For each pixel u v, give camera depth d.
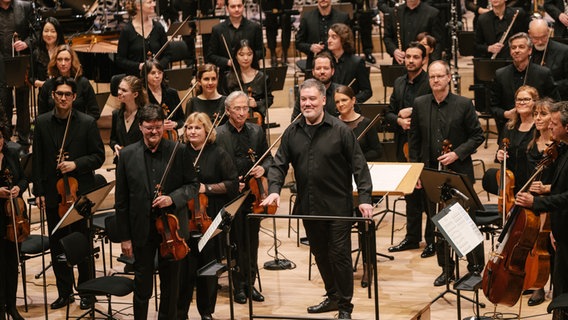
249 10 29.34
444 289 15.40
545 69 17.80
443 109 15.98
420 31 21.80
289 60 27.22
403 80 17.55
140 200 13.09
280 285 15.92
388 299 14.95
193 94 22.84
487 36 22.17
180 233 13.16
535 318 14.27
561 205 12.42
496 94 18.36
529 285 13.23
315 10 22.45
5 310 14.57
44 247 15.20
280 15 25.78
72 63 17.19
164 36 21.12
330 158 13.27
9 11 21.12
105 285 13.52
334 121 13.37
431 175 14.23
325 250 13.77
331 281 14.09
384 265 16.56
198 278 14.14
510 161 15.67
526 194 12.70
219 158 14.64
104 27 25.48
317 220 13.45
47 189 15.05
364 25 25.66
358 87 19.14
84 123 15.02
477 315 13.80
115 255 17.70
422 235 18.19
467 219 12.78
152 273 13.38
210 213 14.66
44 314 15.06
